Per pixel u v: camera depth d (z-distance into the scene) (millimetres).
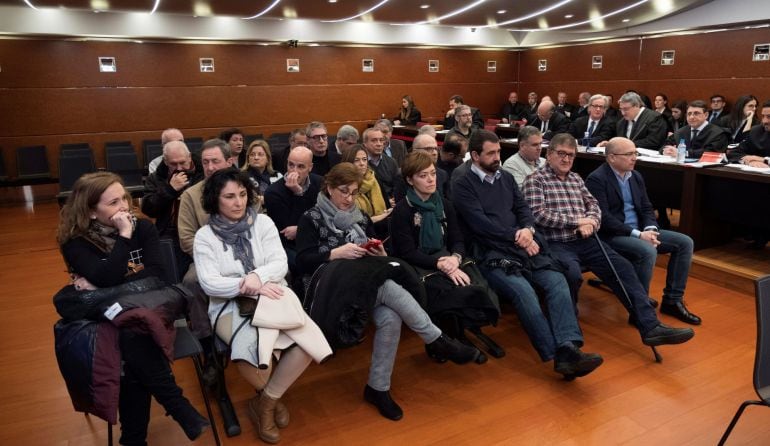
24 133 7934
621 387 2482
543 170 3104
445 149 3805
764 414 2250
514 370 2668
